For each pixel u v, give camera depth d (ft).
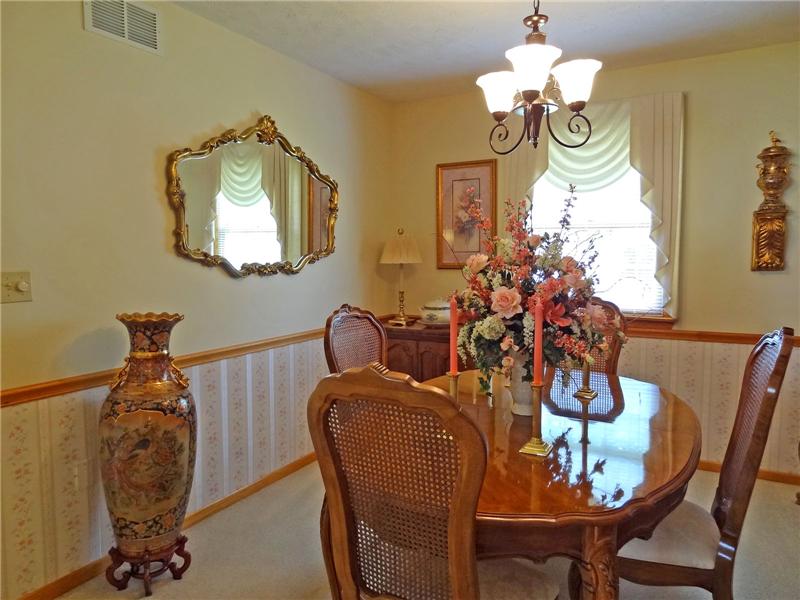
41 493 6.55
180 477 6.90
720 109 10.13
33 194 6.41
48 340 6.60
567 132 11.27
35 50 6.38
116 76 7.27
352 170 12.11
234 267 9.11
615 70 10.89
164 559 6.91
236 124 9.10
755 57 9.79
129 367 6.73
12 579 6.30
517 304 5.49
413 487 3.77
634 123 10.67
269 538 8.11
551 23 8.63
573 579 5.68
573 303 5.70
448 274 13.12
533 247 5.84
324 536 4.75
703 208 10.39
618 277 11.10
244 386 9.46
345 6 8.00
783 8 8.13
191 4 7.99
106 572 6.80
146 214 7.73
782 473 9.95
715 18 8.48
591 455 5.03
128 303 7.54
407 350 12.10
